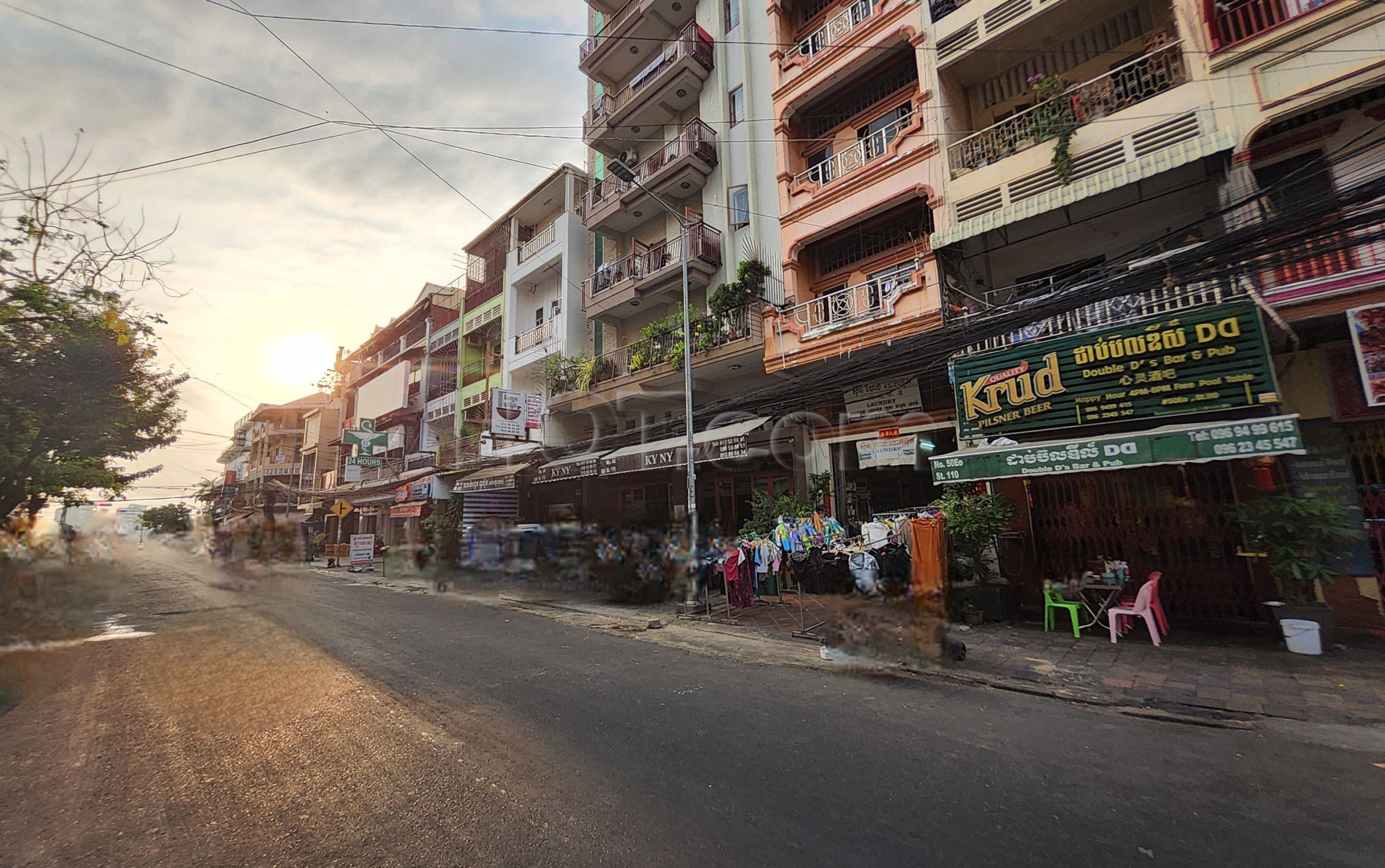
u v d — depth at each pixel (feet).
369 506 97.66
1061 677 18.79
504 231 76.02
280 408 141.90
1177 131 25.58
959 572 27.84
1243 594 24.54
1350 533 20.34
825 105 42.01
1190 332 23.09
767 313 39.78
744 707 16.12
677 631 28.37
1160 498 26.58
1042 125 29.19
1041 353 27.02
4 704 17.12
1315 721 14.53
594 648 24.32
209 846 9.23
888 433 35.40
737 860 8.60
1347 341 23.15
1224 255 21.21
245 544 98.89
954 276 33.42
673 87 52.80
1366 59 21.53
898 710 15.94
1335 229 18.92
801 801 10.54
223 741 13.83
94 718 15.70
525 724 14.83
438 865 8.61
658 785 11.26
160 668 20.95
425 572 59.11
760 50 47.39
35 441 34.32
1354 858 8.55
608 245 62.23
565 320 62.54
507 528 52.65
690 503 34.78
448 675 19.72
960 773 11.75
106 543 80.74
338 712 15.92
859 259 39.63
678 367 44.34
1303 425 23.88
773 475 43.04
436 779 11.62
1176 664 19.69
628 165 57.77
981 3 32.53
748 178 47.09
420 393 90.38
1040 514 29.37
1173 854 8.74
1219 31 24.94
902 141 35.14
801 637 25.81
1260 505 21.77
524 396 56.90
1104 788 11.09
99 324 27.73
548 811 10.23
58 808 10.63
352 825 9.85
